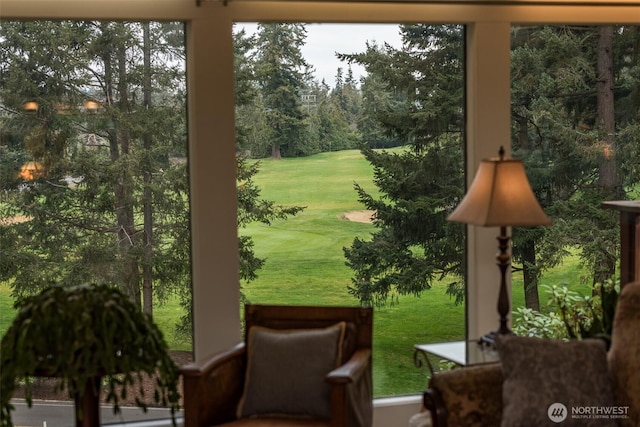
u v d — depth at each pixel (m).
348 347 3.49
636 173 4.51
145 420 3.90
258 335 3.50
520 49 4.40
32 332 2.87
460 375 3.02
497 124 4.02
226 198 3.74
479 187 3.35
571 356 2.98
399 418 4.08
